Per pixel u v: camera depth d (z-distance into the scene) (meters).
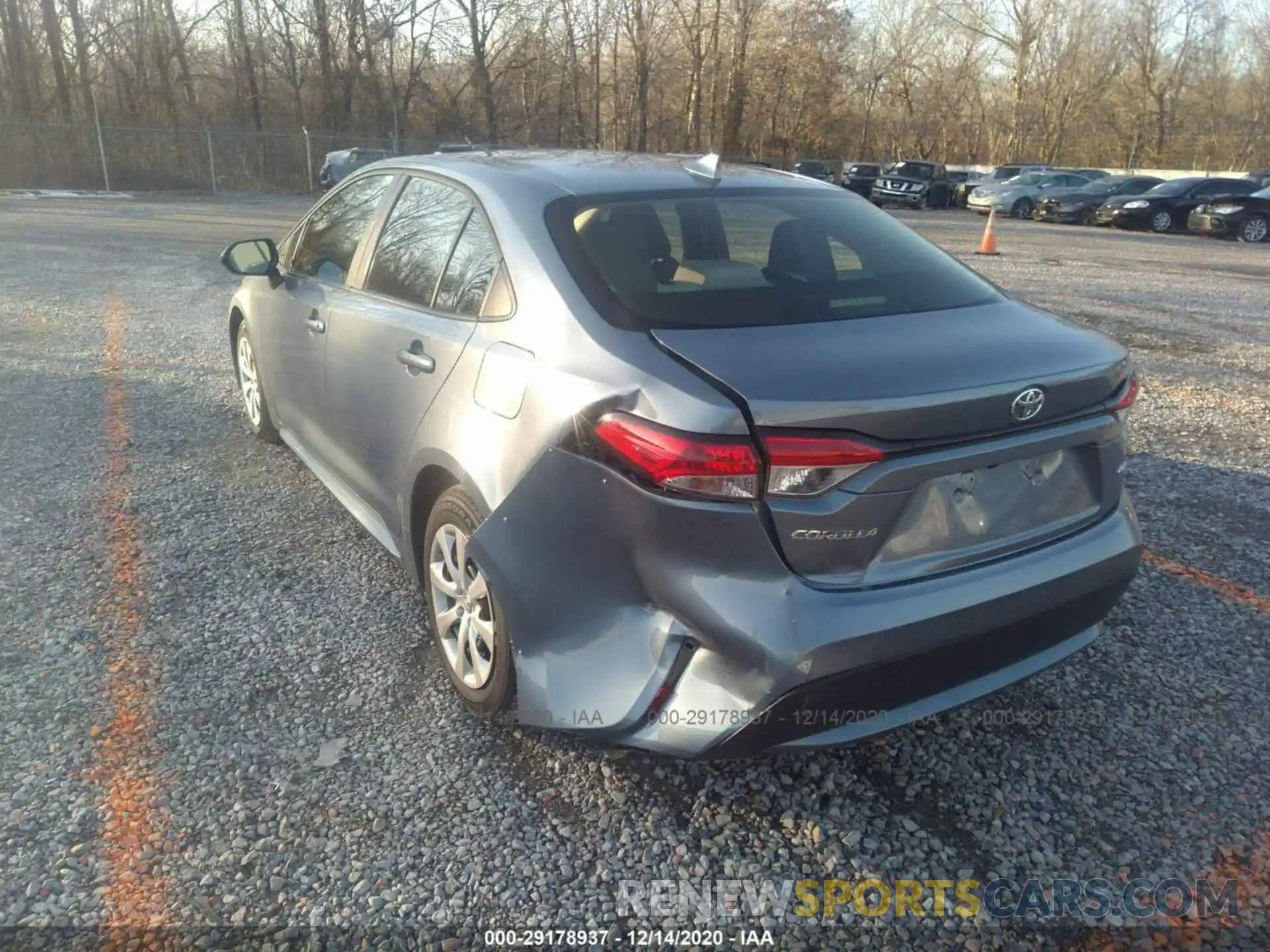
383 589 3.95
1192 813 2.81
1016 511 2.63
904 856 2.63
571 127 42.56
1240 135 53.38
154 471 5.17
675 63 43.56
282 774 2.84
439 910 2.41
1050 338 2.77
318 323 4.12
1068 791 2.89
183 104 37.34
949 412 2.35
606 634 2.52
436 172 3.68
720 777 2.89
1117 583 2.86
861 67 54.47
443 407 3.05
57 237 15.80
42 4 31.94
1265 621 3.86
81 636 3.54
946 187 36.00
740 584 2.29
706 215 3.16
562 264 2.84
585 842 2.64
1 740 2.95
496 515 2.72
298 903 2.41
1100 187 29.58
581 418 2.46
